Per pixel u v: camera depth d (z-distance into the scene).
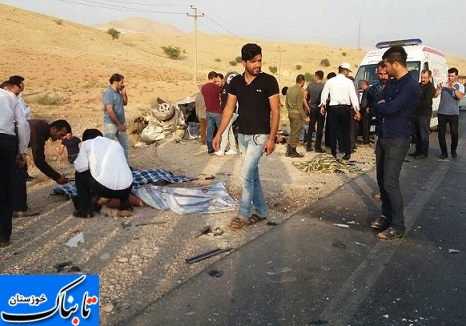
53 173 5.98
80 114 17.78
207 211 5.67
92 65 45.00
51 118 16.28
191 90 30.53
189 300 3.55
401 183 7.35
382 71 7.17
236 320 3.29
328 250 4.51
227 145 10.36
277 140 11.54
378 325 3.24
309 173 8.00
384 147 4.75
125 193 5.45
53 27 72.25
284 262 4.22
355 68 92.81
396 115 4.63
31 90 29.06
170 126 12.56
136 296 3.60
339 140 9.36
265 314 3.37
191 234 4.91
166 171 7.74
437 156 9.88
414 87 4.54
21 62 40.75
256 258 4.30
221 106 9.66
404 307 3.48
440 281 3.89
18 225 5.29
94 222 5.32
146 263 4.18
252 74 4.80
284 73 78.94
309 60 99.06
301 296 3.62
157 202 5.88
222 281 3.85
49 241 4.73
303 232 5.00
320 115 10.15
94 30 85.94
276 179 7.52
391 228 4.82
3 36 59.97
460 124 16.30
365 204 6.08
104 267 4.10
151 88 30.80
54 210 5.86
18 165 5.07
